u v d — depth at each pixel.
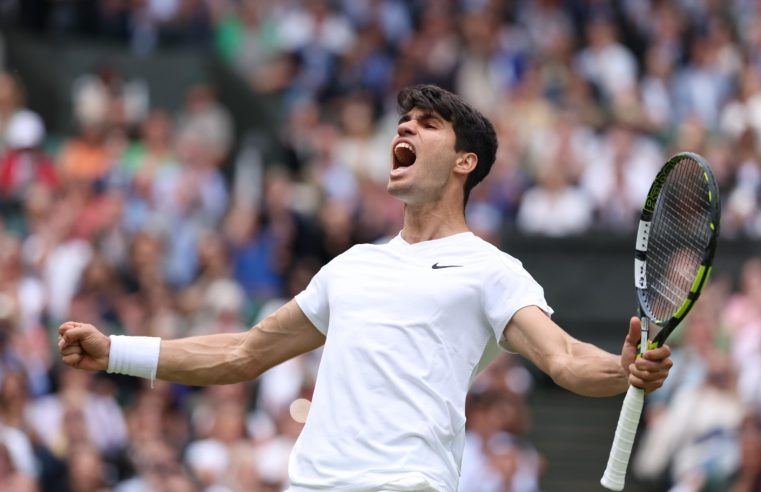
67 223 34.50
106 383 29.56
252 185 42.66
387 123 42.12
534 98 42.31
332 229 37.66
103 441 28.78
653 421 30.62
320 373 13.19
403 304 13.02
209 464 28.47
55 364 30.42
